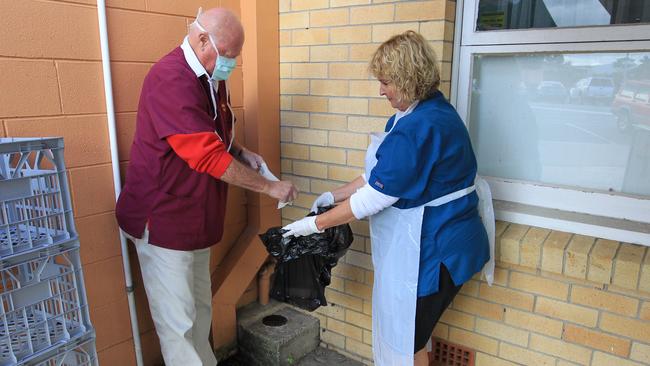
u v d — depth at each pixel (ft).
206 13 6.09
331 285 9.09
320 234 6.91
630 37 6.20
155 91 5.98
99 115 6.90
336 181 8.66
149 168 6.33
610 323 6.31
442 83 7.30
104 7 6.66
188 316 6.91
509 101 7.42
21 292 4.80
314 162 8.90
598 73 6.66
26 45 6.03
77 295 5.33
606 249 6.23
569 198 7.04
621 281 5.97
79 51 6.56
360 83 7.98
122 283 7.54
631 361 6.27
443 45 7.11
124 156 7.33
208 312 7.89
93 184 6.95
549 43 6.76
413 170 5.58
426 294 6.06
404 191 5.70
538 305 6.82
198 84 6.07
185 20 7.81
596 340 6.47
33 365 4.94
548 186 7.21
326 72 8.38
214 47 6.06
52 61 6.30
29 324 4.95
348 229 7.32
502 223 7.21
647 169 6.58
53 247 5.01
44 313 5.04
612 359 6.40
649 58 6.29
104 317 7.39
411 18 7.29
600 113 6.77
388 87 5.94
